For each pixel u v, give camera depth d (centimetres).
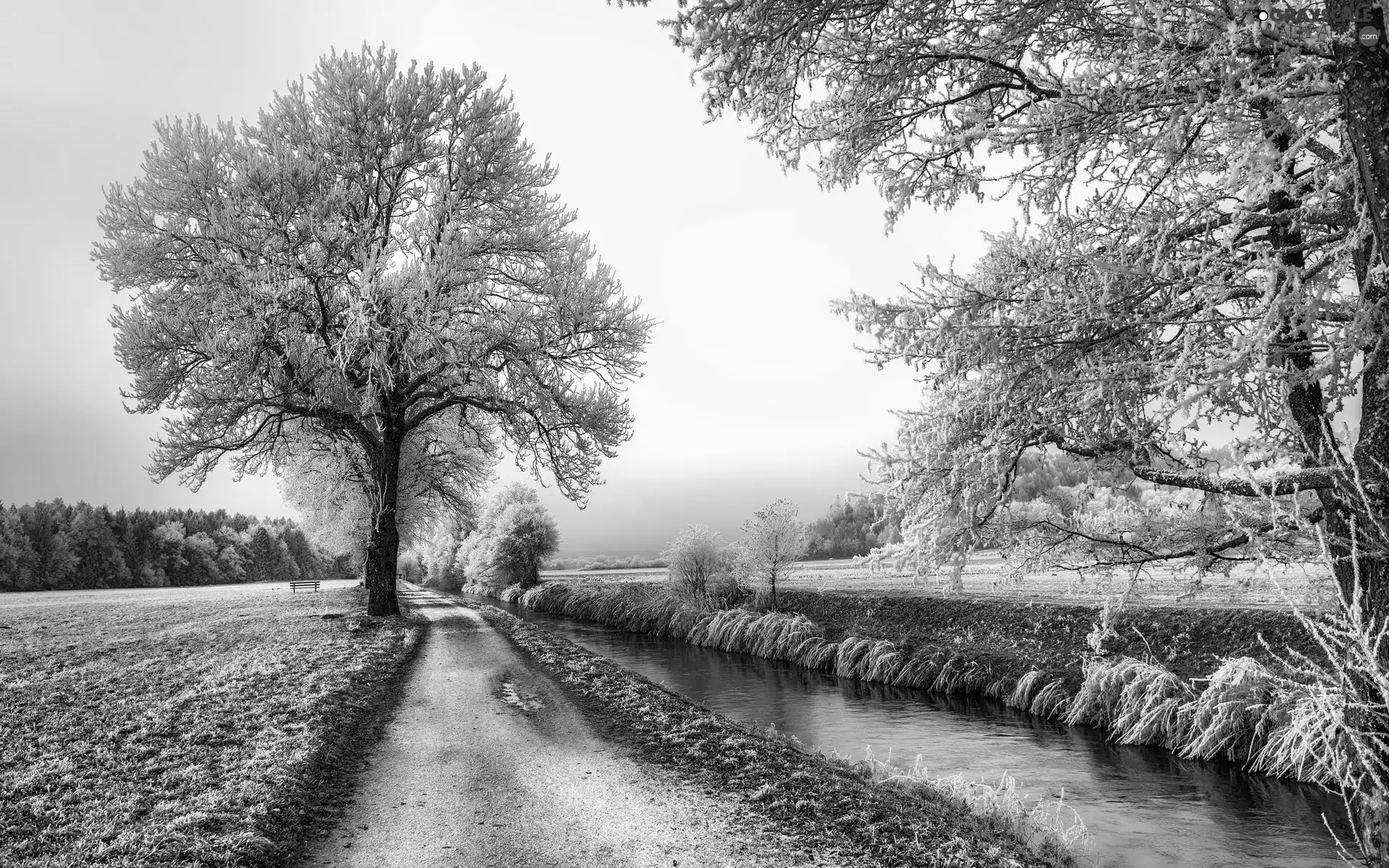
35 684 1133
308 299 2056
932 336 486
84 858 523
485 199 2464
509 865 579
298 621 2159
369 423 2477
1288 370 430
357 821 670
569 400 2344
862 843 639
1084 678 1552
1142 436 485
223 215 1912
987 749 1319
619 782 789
